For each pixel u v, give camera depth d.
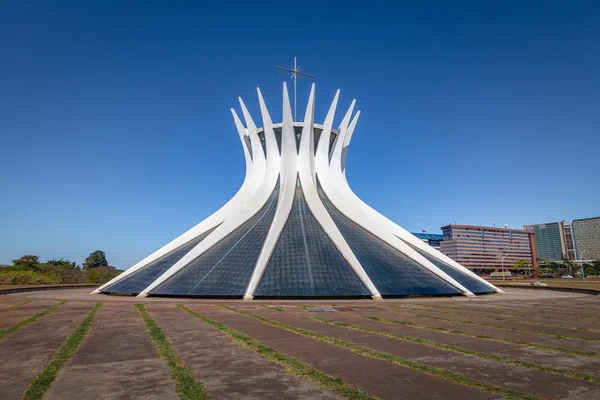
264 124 39.78
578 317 18.27
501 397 7.36
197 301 25.00
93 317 17.23
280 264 29.53
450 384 8.09
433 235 184.62
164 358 9.99
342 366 9.38
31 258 69.38
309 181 38.22
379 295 27.27
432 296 29.19
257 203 37.34
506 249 190.12
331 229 33.12
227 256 31.22
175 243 36.22
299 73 41.12
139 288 30.47
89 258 103.50
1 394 7.26
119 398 7.10
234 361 9.75
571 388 7.89
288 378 8.40
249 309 20.50
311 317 17.58
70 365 9.30
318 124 41.03
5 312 19.05
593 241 190.62
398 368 9.26
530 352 10.97
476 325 15.63
